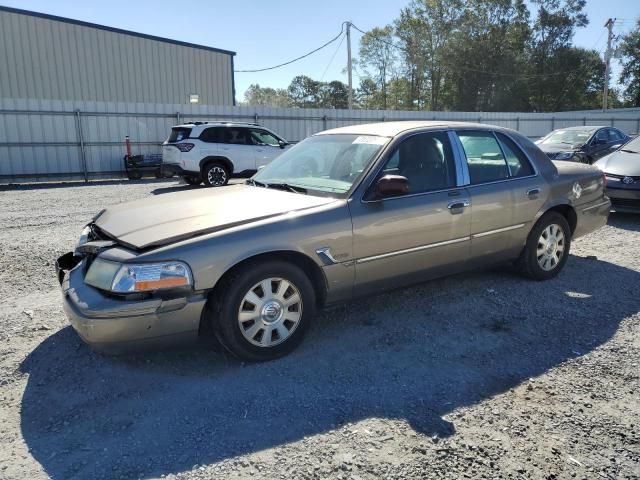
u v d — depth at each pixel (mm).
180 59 25422
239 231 3359
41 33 21703
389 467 2506
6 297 4926
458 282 5160
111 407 3041
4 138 16016
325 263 3645
